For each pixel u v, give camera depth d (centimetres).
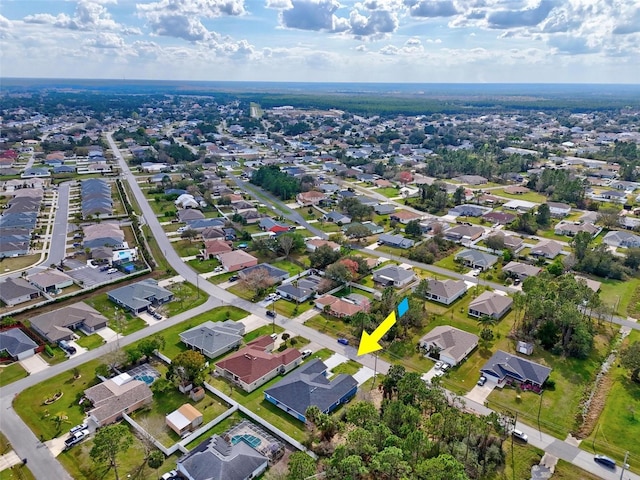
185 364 7562
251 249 14150
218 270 12531
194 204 18250
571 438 6888
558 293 9956
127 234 15375
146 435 6656
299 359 8631
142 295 10669
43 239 14650
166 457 6391
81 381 7969
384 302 10025
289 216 17812
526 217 16450
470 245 14938
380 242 15062
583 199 19462
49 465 6194
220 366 8269
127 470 6147
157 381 8000
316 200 19388
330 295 11012
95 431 6794
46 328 9256
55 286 11244
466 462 6138
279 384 7694
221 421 7119
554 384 8106
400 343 9325
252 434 6825
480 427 6334
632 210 18500
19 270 12356
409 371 8400
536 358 8919
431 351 8975
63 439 6644
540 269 12750
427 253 13600
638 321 10338
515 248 14438
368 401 7512
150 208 18188
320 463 6194
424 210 18775
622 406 7581
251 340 9306
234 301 10969
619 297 11412
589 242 13712
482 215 17912
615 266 12556
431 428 6662
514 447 6675
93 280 11638
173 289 11475
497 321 10225
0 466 6156
